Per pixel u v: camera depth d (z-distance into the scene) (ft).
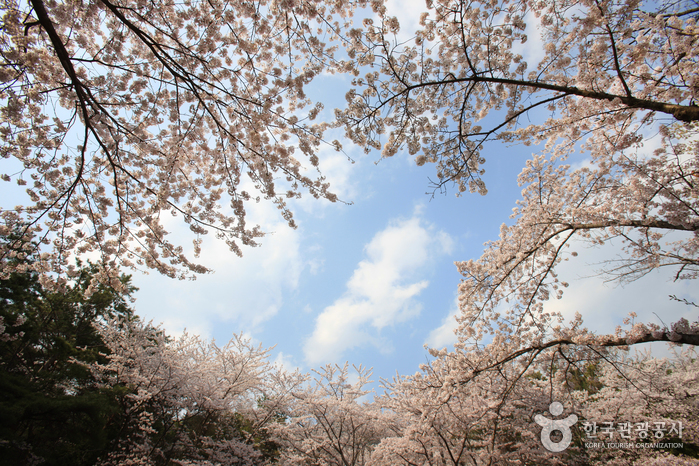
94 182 19.16
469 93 16.89
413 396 27.25
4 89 13.53
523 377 25.46
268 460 35.83
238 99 15.57
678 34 14.06
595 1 13.79
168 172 18.20
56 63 15.75
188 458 32.48
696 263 16.39
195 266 20.39
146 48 16.75
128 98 16.35
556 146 23.56
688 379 27.32
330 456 31.78
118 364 31.76
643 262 18.01
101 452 25.72
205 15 14.66
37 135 15.61
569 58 15.28
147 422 29.45
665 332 17.39
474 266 23.73
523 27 15.71
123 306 41.73
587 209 21.66
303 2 14.57
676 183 17.08
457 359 23.20
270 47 16.35
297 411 36.86
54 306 32.12
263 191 18.30
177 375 32.83
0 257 16.75
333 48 16.83
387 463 26.81
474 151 17.69
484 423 25.54
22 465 18.51
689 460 20.40
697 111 12.91
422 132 17.95
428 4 15.88
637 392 26.21
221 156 18.21
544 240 22.75
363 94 16.43
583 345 21.12
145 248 19.49
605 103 15.51
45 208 17.63
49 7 13.52
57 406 16.51
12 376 17.85
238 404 41.47
